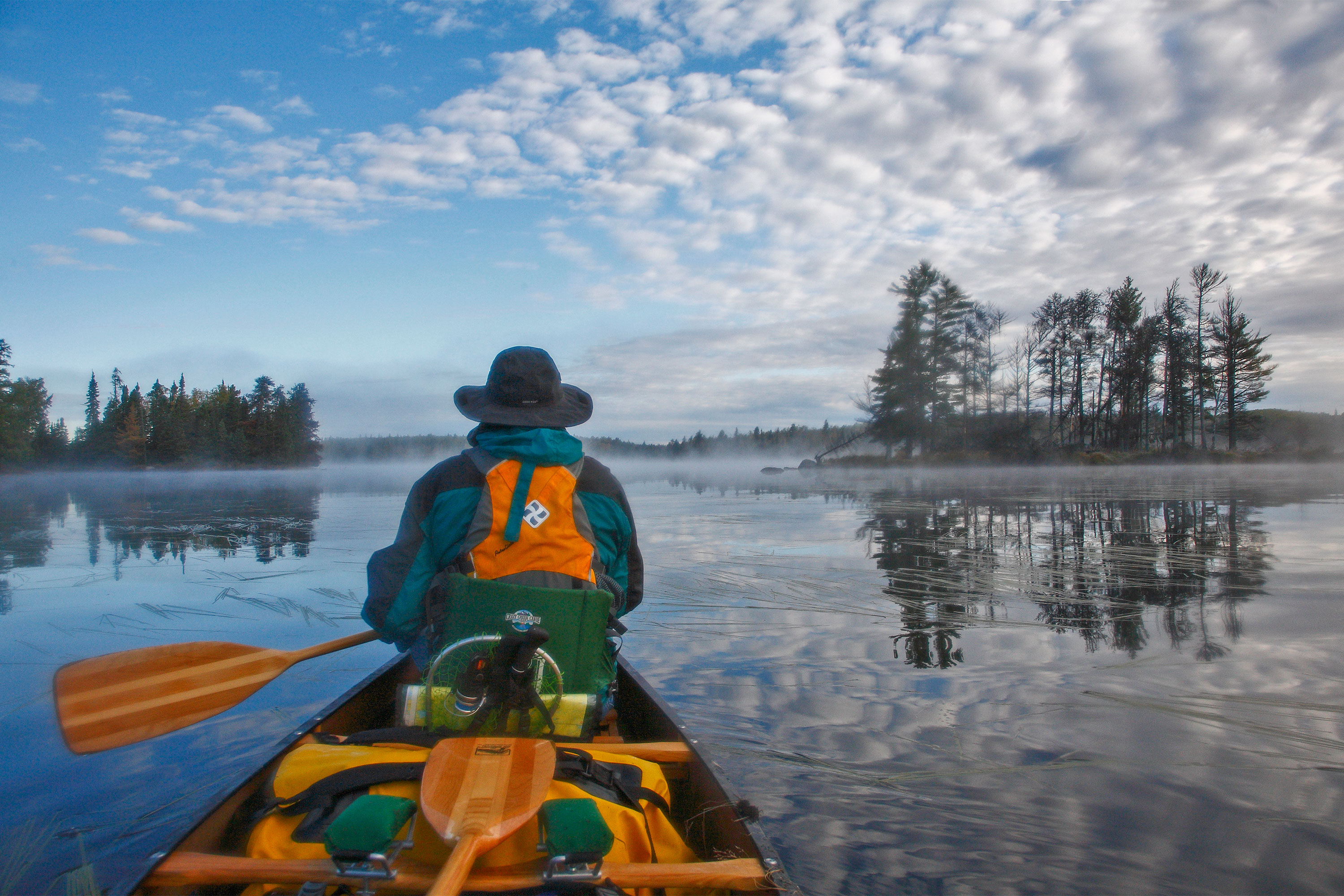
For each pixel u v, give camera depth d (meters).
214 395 89.69
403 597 2.30
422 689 2.15
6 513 18.50
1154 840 2.58
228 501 22.98
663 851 1.97
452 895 1.39
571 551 2.28
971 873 2.38
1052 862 2.45
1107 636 5.34
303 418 85.12
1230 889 2.30
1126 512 14.97
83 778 3.15
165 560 9.45
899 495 21.41
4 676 4.59
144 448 72.19
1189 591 6.80
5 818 2.80
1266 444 62.41
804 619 6.05
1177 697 3.99
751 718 3.80
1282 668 4.46
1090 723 3.65
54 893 2.32
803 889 2.30
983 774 3.10
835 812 2.80
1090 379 49.62
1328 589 6.70
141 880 1.56
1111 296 48.19
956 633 5.55
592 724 2.20
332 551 10.38
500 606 2.14
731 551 9.84
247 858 1.65
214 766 3.28
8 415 64.00
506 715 2.06
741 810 1.91
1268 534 10.89
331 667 4.90
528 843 1.77
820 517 14.70
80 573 8.44
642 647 5.22
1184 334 48.41
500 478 2.27
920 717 3.79
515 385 2.37
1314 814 2.73
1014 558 8.96
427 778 1.78
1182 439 48.75
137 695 2.49
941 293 42.44
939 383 42.94
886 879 2.35
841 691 4.22
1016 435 44.62
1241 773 3.07
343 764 1.96
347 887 1.63
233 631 5.85
